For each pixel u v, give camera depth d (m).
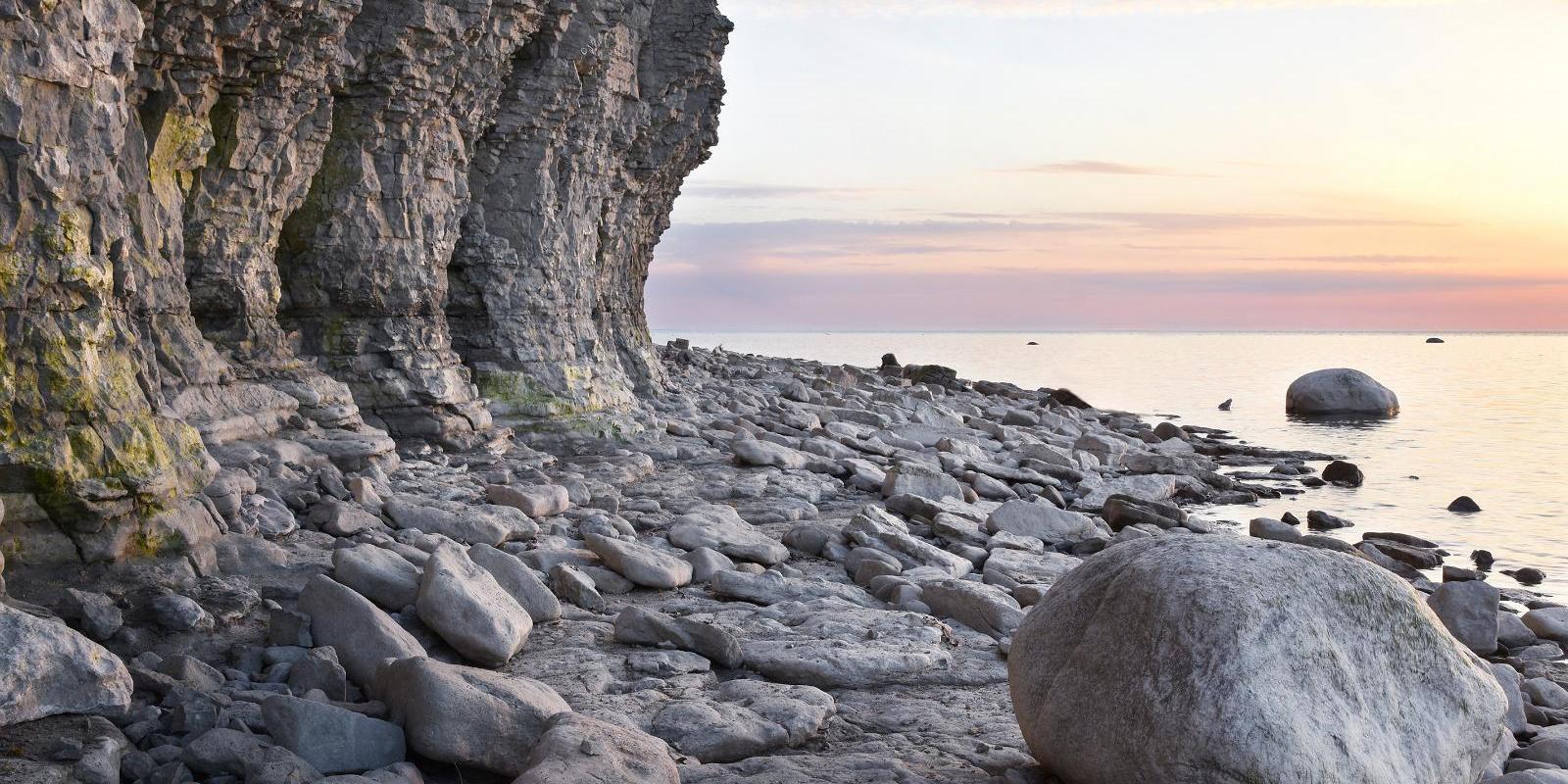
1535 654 10.49
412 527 10.30
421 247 15.10
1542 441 29.00
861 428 22.84
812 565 11.25
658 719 6.44
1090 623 5.64
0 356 7.02
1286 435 30.59
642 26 21.17
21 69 6.99
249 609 7.62
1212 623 5.18
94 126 7.63
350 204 14.22
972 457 20.53
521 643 7.77
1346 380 36.97
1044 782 5.92
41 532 7.14
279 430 12.03
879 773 6.00
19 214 7.07
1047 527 13.71
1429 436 30.23
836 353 90.31
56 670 5.57
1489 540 16.88
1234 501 19.98
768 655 7.82
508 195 17.62
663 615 8.12
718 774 5.86
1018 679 5.95
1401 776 5.10
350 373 14.58
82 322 7.49
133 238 10.54
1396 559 15.15
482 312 17.31
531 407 17.08
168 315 11.04
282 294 14.20
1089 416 33.84
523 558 9.85
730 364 38.97
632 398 20.06
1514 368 64.69
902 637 8.51
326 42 12.48
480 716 5.70
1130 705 5.27
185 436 8.43
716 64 24.92
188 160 11.45
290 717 5.57
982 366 69.19
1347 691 5.15
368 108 14.14
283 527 9.38
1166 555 5.59
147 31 10.45
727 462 17.34
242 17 11.13
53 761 5.17
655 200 26.80
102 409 7.50
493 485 12.38
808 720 6.67
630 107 21.88
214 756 5.37
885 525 12.66
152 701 6.08
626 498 14.02
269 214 12.98
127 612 7.12
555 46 17.39
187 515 8.02
